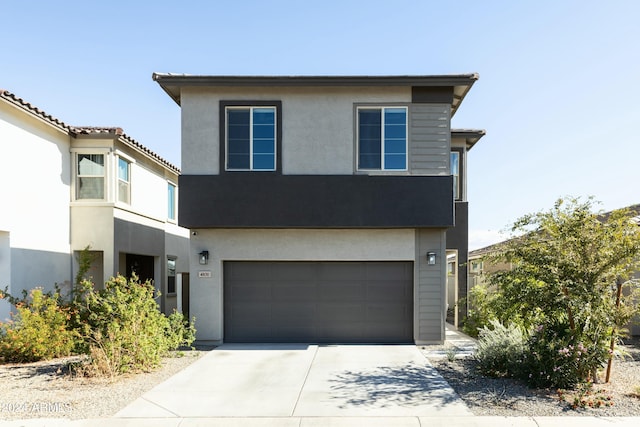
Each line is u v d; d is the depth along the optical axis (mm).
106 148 13453
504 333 8812
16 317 10781
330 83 11484
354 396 7281
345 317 11945
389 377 8422
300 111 11734
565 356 7352
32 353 9852
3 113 10906
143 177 15766
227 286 12039
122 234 13922
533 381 7668
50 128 12477
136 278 10789
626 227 7797
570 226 7840
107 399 7164
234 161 11734
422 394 7352
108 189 13375
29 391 7570
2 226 10844
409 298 11938
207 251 11820
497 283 8773
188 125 11711
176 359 10031
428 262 11742
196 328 11750
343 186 11531
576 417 6312
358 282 11984
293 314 11953
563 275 7797
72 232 13305
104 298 10008
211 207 11508
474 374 8570
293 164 11664
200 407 6805
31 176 11797
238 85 11547
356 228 11727
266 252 11891
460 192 15344
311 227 11547
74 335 10391
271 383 8070
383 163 11695
